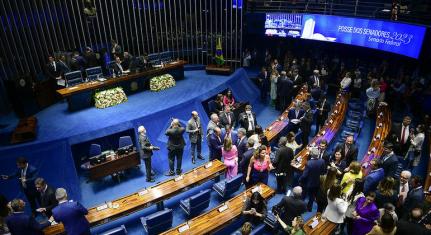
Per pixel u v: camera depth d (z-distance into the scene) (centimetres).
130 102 1301
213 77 1623
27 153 973
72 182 952
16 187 929
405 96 1395
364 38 1533
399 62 1633
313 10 1828
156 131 1161
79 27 1539
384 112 1256
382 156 870
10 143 1011
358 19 1531
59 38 1475
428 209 671
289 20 1755
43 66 1424
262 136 941
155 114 1185
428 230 584
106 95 1245
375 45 1492
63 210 623
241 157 934
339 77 1644
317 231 691
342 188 745
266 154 862
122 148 963
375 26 1472
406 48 1354
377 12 1538
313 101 1288
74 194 927
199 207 799
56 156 990
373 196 641
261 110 1537
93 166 905
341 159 857
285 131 1156
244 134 920
